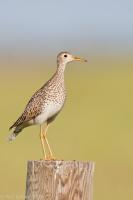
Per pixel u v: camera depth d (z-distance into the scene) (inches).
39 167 348.2
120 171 784.9
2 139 948.0
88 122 1109.7
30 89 1467.8
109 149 917.8
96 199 655.8
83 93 1374.3
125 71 1802.4
